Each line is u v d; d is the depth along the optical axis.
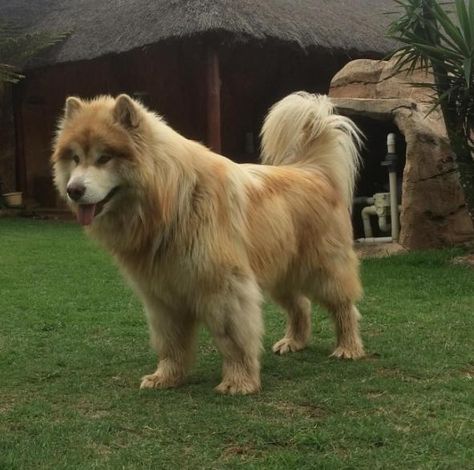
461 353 2.56
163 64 9.49
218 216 2.14
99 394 2.23
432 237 4.74
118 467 1.71
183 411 2.05
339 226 2.56
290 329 2.73
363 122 5.25
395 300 3.43
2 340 2.87
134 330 3.04
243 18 7.65
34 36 9.28
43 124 10.62
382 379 2.29
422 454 1.73
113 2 9.40
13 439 1.88
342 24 9.12
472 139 4.59
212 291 2.14
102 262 4.83
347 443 1.80
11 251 5.42
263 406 2.07
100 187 2.02
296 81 10.51
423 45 4.21
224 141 10.45
